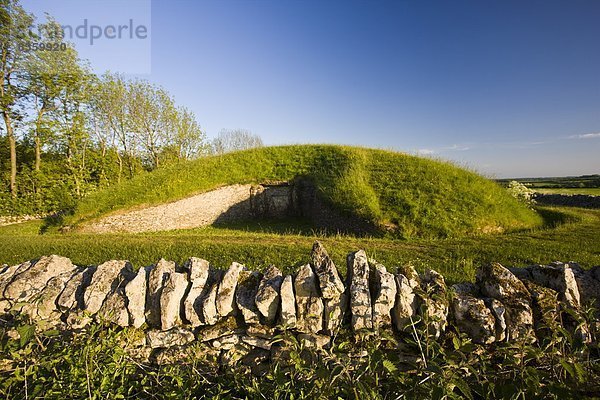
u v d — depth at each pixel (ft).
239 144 153.69
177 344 9.61
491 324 8.56
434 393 5.94
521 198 49.03
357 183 48.65
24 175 69.87
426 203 41.65
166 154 104.27
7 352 8.55
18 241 35.40
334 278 9.24
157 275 10.27
